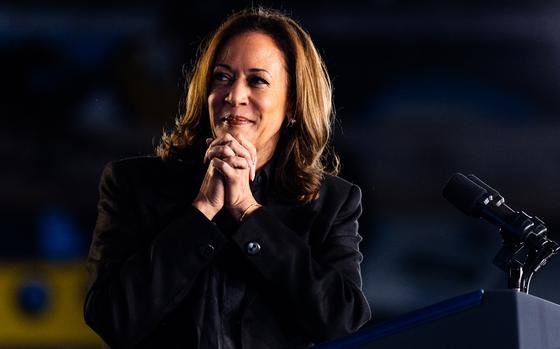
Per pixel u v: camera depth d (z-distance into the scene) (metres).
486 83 24.62
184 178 6.79
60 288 20.97
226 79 6.61
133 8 23.69
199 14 22.92
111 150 23.94
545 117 24.38
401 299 22.31
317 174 6.87
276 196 6.77
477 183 6.00
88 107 24.11
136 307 6.21
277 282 6.31
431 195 23.88
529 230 5.78
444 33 24.47
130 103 24.02
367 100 24.62
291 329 6.45
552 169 23.92
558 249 5.77
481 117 24.41
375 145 24.14
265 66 6.60
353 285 6.53
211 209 6.43
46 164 23.84
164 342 6.32
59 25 24.20
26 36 24.27
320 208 6.80
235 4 22.66
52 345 20.70
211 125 6.66
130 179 6.76
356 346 4.94
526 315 4.81
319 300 6.32
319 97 6.90
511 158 24.22
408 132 24.28
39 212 23.58
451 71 24.69
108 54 24.16
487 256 22.09
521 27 24.36
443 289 22.20
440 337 4.86
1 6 24.02
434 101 24.62
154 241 6.33
